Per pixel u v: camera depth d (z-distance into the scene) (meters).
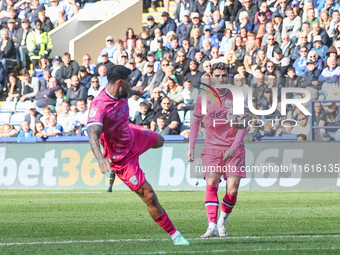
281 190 34.31
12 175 39.75
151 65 45.09
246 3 46.78
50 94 47.09
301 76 42.09
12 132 46.00
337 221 18.91
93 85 46.19
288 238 14.03
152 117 41.38
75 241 13.95
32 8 56.56
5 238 15.00
